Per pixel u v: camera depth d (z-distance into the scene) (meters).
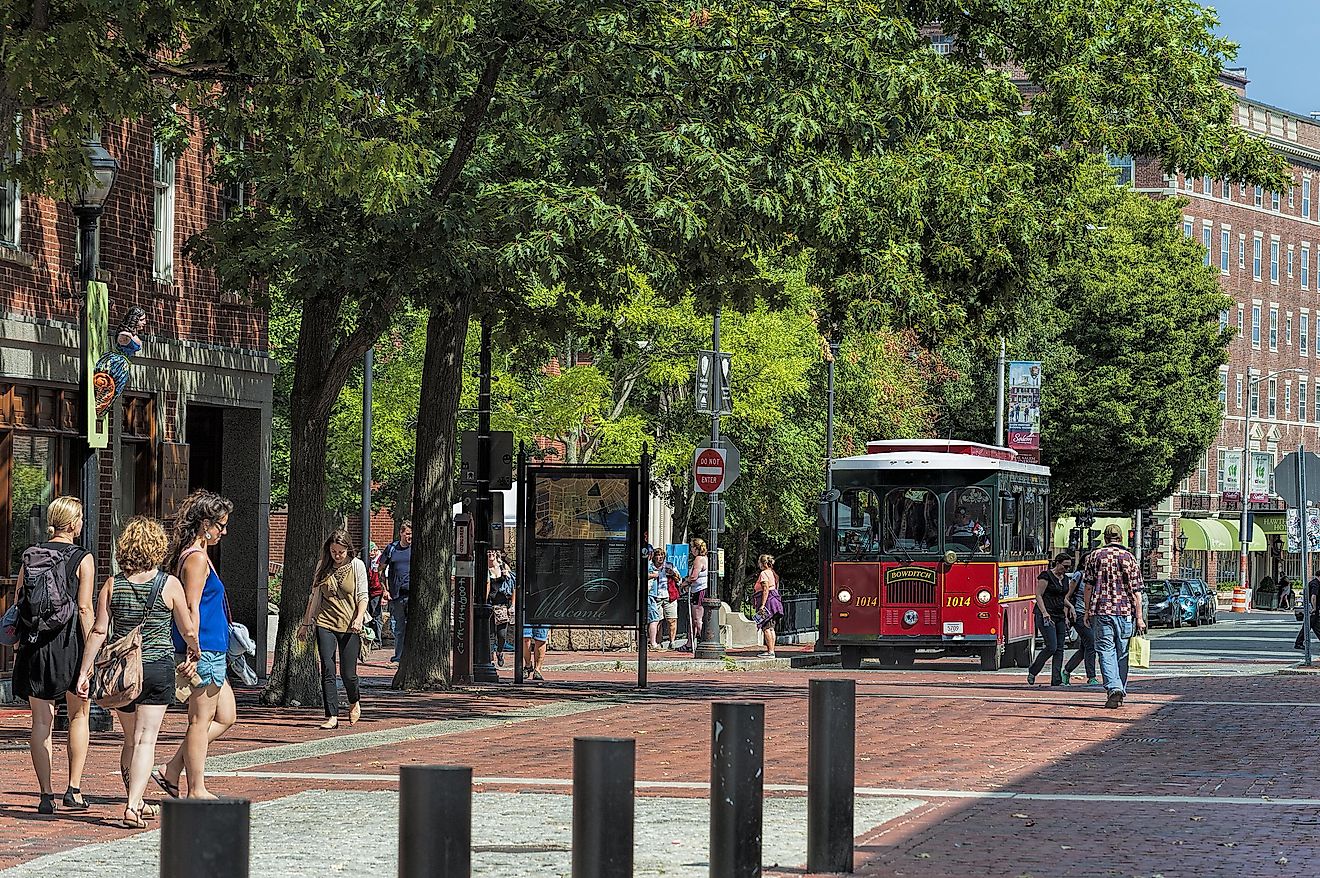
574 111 33.22
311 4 27.53
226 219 35.75
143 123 39.31
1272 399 175.75
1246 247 171.25
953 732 29.95
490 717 32.72
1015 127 43.41
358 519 99.00
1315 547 100.50
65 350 36.84
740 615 66.50
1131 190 103.25
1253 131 170.25
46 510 36.69
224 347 42.25
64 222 36.84
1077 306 97.56
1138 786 22.73
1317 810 20.56
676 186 32.09
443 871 10.83
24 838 18.16
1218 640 77.81
